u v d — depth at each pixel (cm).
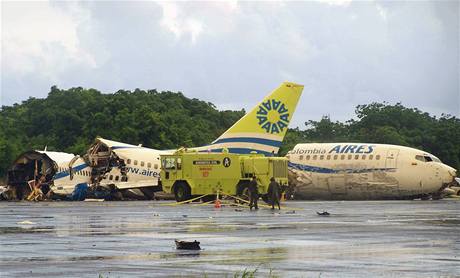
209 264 3250
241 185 9938
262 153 11188
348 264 3256
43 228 5150
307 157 12600
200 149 11231
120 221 5925
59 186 11875
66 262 3316
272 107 11206
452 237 4475
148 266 3189
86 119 18438
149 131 16925
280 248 3869
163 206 9094
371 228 5194
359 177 12281
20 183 12281
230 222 5822
